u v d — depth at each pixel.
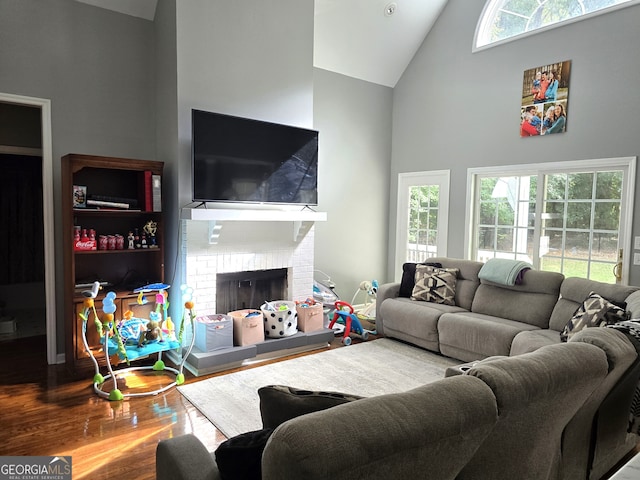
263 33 4.18
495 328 3.58
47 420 2.78
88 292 3.13
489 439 1.31
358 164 5.79
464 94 5.28
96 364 3.21
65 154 3.75
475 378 1.27
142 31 4.10
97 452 2.43
